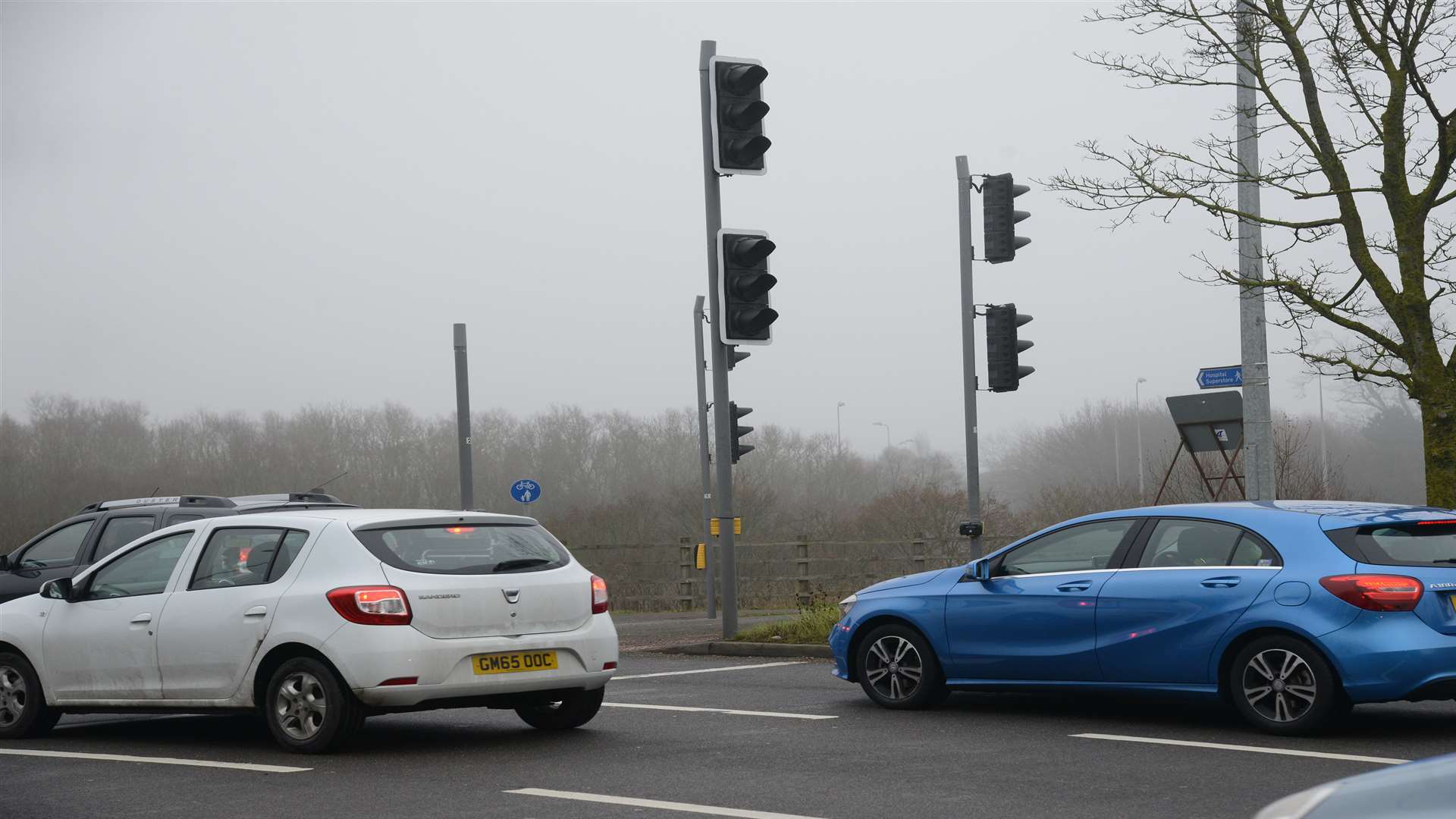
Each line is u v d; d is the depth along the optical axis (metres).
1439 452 12.40
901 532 35.81
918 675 10.14
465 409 24.28
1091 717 9.68
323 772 7.93
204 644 8.80
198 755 8.63
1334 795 3.03
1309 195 12.86
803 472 62.03
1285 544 8.70
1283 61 13.19
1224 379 14.38
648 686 12.23
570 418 59.59
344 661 8.29
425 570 8.54
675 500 40.06
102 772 8.09
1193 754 8.05
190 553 9.15
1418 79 12.15
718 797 7.05
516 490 26.62
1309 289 12.83
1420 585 8.26
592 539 37.81
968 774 7.59
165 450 63.50
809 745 8.68
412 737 9.25
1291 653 8.52
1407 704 10.10
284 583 8.65
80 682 9.32
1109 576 9.31
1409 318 12.59
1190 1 13.16
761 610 26.28
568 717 9.34
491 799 7.11
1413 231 12.65
